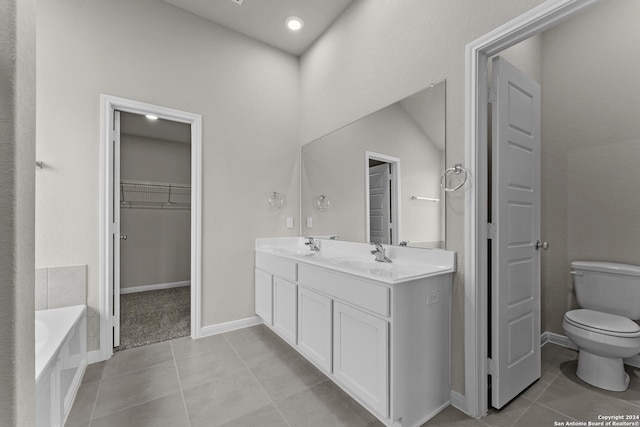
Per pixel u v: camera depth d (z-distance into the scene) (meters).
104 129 2.11
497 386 1.54
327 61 2.68
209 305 2.55
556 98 2.38
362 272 1.51
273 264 2.42
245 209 2.75
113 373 1.93
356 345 1.54
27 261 0.58
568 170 2.33
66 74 2.00
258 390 1.75
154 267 4.30
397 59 1.98
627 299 1.93
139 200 4.20
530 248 1.79
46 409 1.27
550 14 1.24
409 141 1.88
